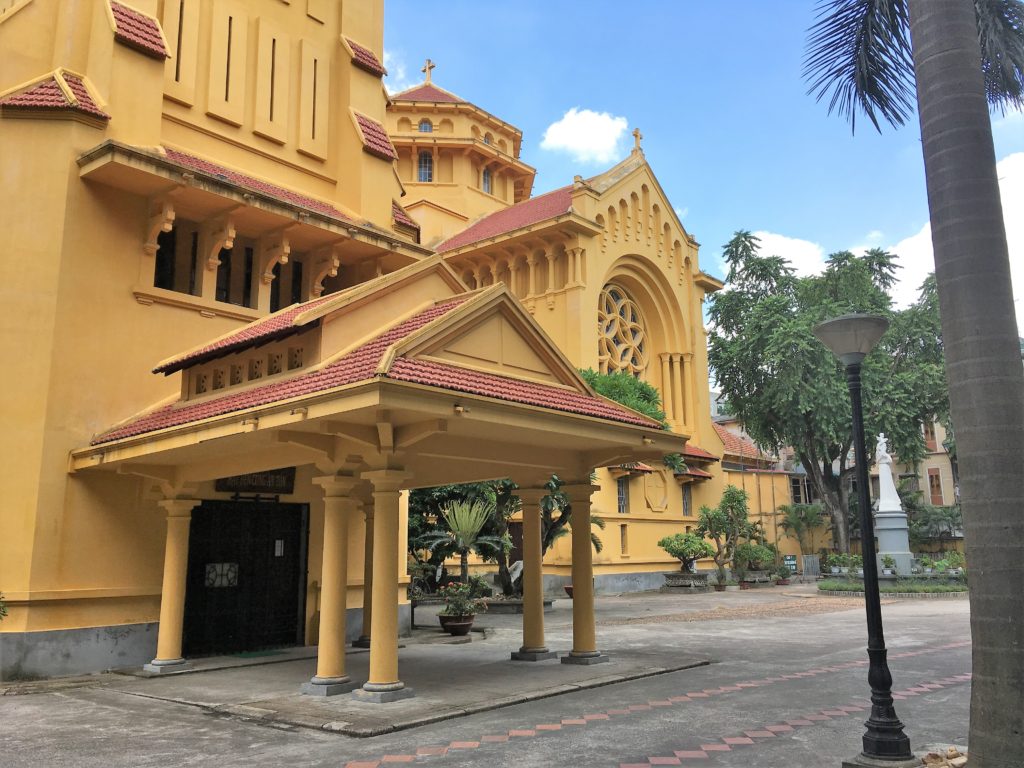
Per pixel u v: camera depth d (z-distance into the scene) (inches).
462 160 1649.9
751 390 1631.4
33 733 324.8
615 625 772.6
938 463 2172.7
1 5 624.4
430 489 924.6
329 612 400.8
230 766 270.5
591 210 1373.0
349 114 753.6
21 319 497.4
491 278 1441.9
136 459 466.6
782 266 1754.4
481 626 783.1
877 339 304.2
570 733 311.9
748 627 742.5
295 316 447.8
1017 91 371.9
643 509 1449.3
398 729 320.2
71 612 483.5
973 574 231.0
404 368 346.3
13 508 478.6
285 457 424.8
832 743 293.7
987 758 220.1
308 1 756.0
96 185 531.2
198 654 534.3
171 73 634.8
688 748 287.3
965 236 243.3
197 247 590.9
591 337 1320.1
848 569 1421.0
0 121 515.8
